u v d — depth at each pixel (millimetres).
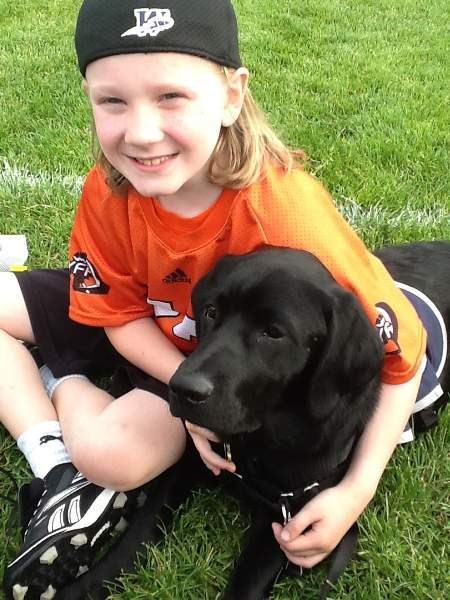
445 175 1815
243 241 1053
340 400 990
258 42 2688
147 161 1001
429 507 1101
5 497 1094
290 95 2219
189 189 1057
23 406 1146
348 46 2773
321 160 1831
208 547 1050
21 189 1668
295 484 1027
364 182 1757
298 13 3143
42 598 998
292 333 933
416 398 1105
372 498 1090
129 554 1024
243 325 948
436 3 3477
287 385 963
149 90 957
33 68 2318
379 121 2061
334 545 1005
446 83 2457
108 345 1238
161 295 1124
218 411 916
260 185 1057
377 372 986
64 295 1232
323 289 947
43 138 1885
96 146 1115
